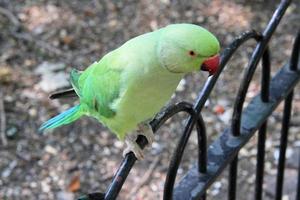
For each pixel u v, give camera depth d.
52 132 4.02
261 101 2.08
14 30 4.68
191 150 3.92
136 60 1.76
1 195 3.67
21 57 4.49
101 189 3.73
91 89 1.99
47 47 4.58
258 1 4.95
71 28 4.74
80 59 4.52
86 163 3.87
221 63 1.80
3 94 4.23
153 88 1.78
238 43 1.85
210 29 4.76
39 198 3.67
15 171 3.79
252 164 3.85
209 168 1.85
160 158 3.89
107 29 4.76
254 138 3.96
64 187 3.73
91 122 4.10
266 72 2.04
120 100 1.85
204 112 4.16
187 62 1.66
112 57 1.87
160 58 1.69
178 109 1.75
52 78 4.33
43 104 4.17
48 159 3.87
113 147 3.96
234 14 4.87
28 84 4.30
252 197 3.66
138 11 4.91
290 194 3.57
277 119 4.08
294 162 3.74
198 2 4.96
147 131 1.94
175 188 1.79
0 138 3.95
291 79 2.15
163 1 4.97
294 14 4.86
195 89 4.30
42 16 4.82
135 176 3.80
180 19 4.84
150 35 1.74
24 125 4.04
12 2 4.91
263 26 4.77
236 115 1.93
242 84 1.91
